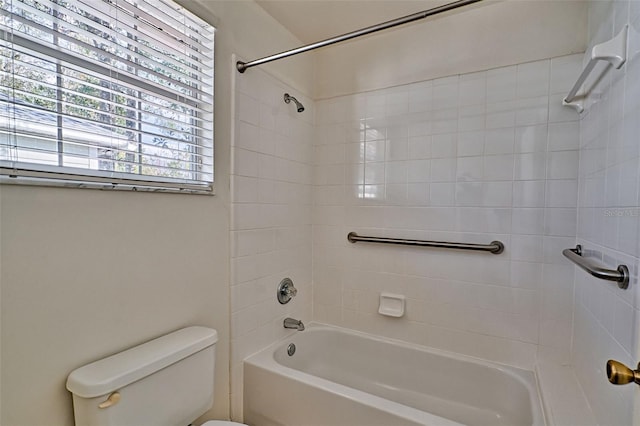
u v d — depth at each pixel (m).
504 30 1.67
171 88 1.27
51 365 0.91
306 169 2.15
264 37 1.74
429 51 1.85
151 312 1.19
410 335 1.95
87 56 0.98
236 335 1.60
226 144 1.52
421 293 1.91
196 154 1.39
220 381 1.52
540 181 1.60
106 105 1.05
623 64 0.96
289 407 1.52
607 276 0.93
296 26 1.89
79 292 0.97
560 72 1.55
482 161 1.73
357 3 1.68
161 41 1.22
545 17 1.58
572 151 1.53
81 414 0.91
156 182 1.20
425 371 1.86
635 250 0.84
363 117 2.05
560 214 1.56
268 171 1.80
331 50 2.14
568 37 1.53
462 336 1.80
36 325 0.88
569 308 1.56
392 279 1.99
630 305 0.88
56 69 0.92
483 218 1.73
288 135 1.96
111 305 1.05
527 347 1.65
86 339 0.99
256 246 1.72
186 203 1.33
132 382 0.97
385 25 1.25
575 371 1.48
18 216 0.84
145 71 1.15
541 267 1.61
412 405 1.80
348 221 2.12
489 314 1.73
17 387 0.84
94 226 1.01
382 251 2.02
